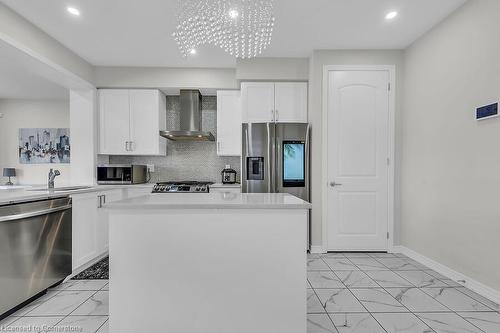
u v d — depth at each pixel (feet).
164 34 9.48
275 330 5.21
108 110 12.59
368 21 8.81
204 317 5.18
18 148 16.37
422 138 9.64
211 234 5.17
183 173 14.15
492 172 6.95
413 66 10.21
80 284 8.05
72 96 12.19
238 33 7.16
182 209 5.13
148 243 5.16
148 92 12.68
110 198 10.67
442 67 8.68
